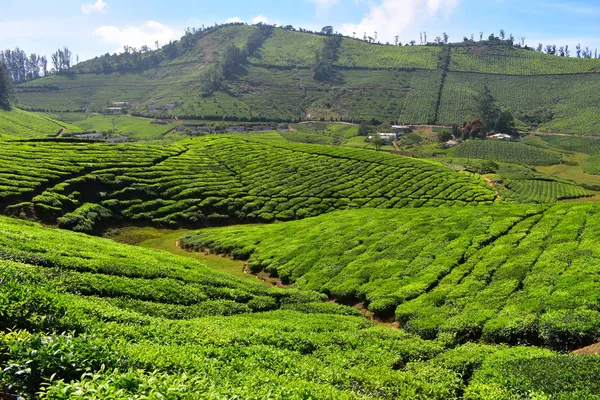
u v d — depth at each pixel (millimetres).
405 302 37844
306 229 63625
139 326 23000
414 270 43156
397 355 27141
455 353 27750
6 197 65250
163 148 109938
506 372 23000
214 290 38906
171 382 12703
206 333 25094
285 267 51031
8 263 29078
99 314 22828
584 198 128125
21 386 12344
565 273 35594
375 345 28641
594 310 30016
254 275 52500
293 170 106562
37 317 18266
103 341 17344
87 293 30500
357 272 45594
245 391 15266
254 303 38594
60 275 31094
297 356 24719
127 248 49188
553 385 20516
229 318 32375
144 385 11859
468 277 39469
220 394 13875
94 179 79500
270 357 22688
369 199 93625
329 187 98125
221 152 115438
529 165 179625
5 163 77062
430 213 60375
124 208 76625
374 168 113875
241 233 67562
